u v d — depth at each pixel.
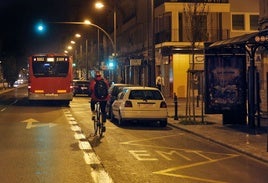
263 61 27.64
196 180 9.45
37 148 13.51
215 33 43.53
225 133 17.20
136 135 17.12
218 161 11.83
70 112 28.05
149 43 48.19
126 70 64.50
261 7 24.53
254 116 18.70
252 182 9.38
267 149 13.02
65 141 15.10
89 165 10.93
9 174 9.84
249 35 16.69
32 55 33.69
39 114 26.34
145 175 9.86
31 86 33.69
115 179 9.43
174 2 42.69
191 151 13.46
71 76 33.97
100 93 16.58
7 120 22.44
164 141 15.59
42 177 9.55
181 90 42.88
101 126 16.62
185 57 42.88
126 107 19.88
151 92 20.30
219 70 19.55
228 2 43.50
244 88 19.69
